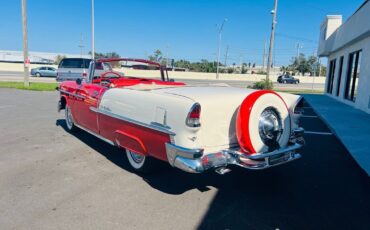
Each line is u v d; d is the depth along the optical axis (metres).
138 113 3.80
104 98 4.54
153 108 3.59
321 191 3.94
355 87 13.68
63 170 4.42
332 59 19.50
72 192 3.71
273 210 3.39
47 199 3.51
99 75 5.55
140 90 4.04
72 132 6.57
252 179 4.29
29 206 3.34
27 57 17.34
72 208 3.31
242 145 3.52
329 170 4.74
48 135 6.43
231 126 3.69
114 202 3.47
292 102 4.19
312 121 9.66
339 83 17.03
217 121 3.54
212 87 4.54
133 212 3.26
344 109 12.20
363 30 10.93
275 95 3.71
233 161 3.52
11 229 2.89
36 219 3.07
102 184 3.96
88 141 6.00
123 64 5.92
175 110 3.33
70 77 16.45
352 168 4.86
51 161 4.79
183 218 3.17
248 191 3.88
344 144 6.24
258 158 3.46
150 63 5.93
